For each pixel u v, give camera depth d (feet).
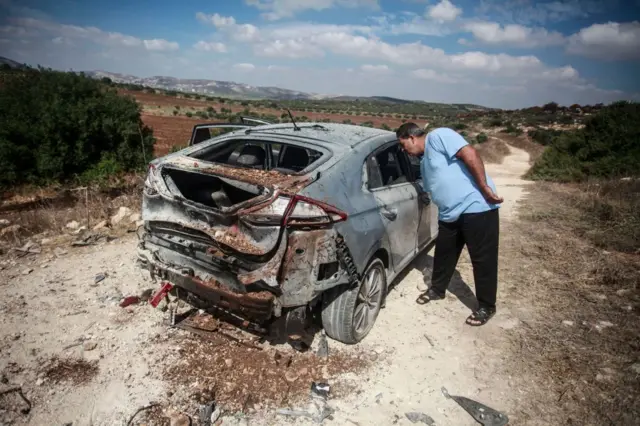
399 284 15.05
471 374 10.20
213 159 12.55
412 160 15.49
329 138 11.89
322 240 8.96
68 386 9.07
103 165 42.68
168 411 8.48
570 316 12.78
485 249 11.73
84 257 15.70
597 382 9.77
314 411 8.75
